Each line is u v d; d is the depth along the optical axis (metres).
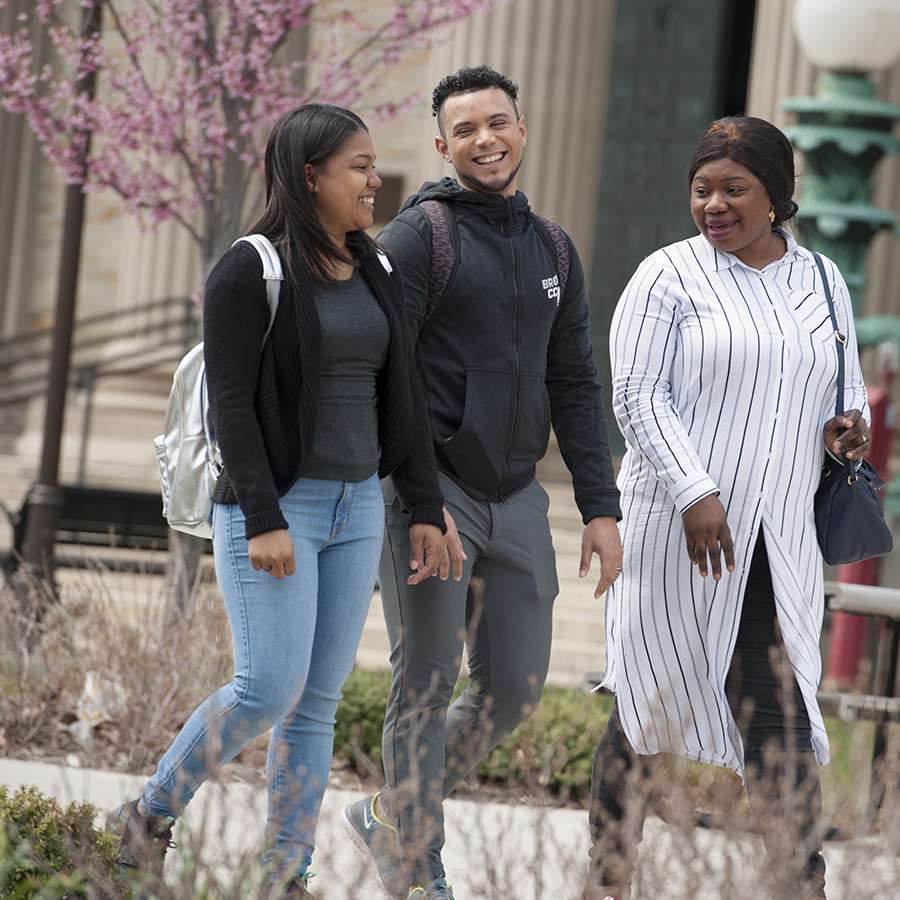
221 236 27.16
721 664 12.52
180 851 10.86
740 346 12.51
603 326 57.28
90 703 20.09
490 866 10.47
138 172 28.59
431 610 12.63
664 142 57.34
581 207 45.91
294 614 11.61
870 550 12.75
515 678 13.01
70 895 10.90
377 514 12.20
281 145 11.72
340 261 11.83
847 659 28.47
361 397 11.93
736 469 12.47
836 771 13.08
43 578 25.80
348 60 28.45
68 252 27.64
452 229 12.73
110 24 38.62
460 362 12.71
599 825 12.78
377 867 12.79
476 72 13.02
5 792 11.77
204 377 12.23
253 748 14.48
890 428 29.66
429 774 12.52
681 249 12.95
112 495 31.80
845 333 12.91
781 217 12.89
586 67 45.81
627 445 13.05
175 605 21.61
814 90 41.81
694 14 57.28
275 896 10.16
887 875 10.31
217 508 11.87
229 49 27.23
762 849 10.06
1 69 27.56
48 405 27.39
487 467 12.69
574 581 37.62
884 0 24.03
